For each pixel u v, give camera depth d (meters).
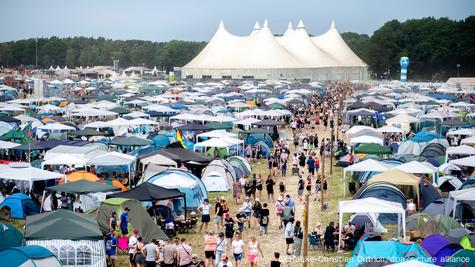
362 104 78.94
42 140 50.97
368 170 39.16
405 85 141.62
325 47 198.12
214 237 25.91
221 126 59.16
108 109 71.19
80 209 31.77
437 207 32.09
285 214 30.75
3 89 104.88
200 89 108.94
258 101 87.44
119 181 38.34
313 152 55.47
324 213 35.88
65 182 34.22
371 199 29.36
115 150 49.28
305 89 107.75
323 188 39.78
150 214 30.89
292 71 166.88
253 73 164.12
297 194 41.44
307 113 84.50
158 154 41.47
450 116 66.38
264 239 30.66
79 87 127.88
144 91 115.12
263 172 49.44
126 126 59.81
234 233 30.86
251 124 60.22
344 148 54.69
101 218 28.52
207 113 68.12
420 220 28.59
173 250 24.22
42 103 85.25
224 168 42.31
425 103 86.06
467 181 36.09
